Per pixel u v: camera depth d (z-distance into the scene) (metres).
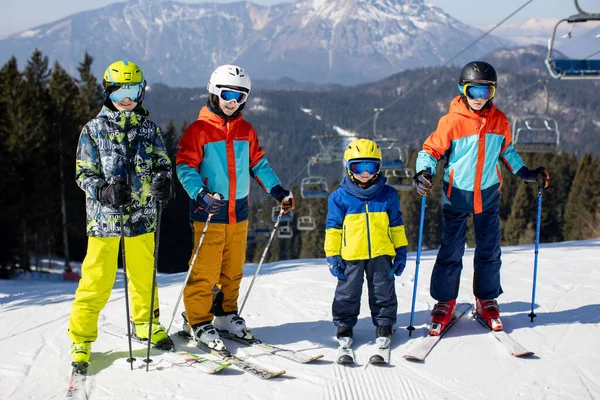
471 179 3.71
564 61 7.75
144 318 3.64
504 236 46.06
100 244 3.30
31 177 26.08
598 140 192.88
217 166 3.55
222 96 3.45
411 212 49.91
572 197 44.88
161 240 32.62
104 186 3.11
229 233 3.65
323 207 51.91
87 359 3.33
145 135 3.34
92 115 34.62
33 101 27.98
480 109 3.66
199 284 3.60
